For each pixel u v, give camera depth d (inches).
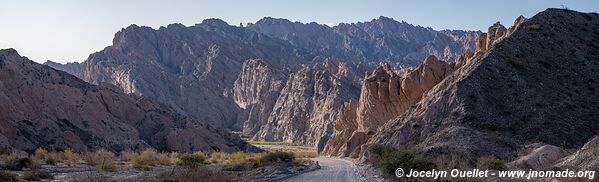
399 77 3447.3
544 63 2588.6
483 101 2405.3
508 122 2271.2
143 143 3147.1
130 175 1626.5
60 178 1464.1
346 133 3873.0
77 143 2728.8
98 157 2036.2
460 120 2342.5
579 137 2133.4
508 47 2689.5
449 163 1428.4
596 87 2422.5
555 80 2486.5
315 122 6309.1
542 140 2121.1
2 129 2450.8
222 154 2807.6
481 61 2632.9
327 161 2618.1
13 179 1337.4
